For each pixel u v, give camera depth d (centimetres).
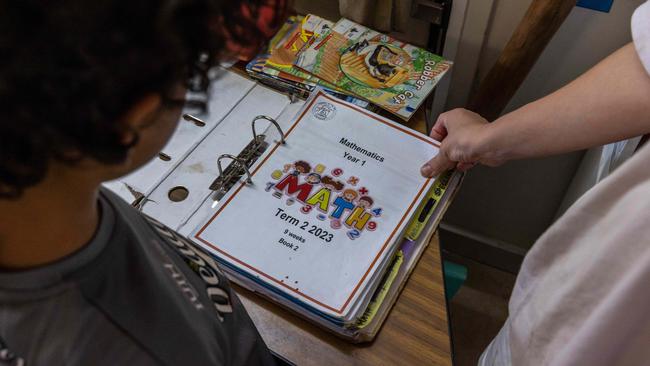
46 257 26
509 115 62
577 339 54
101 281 27
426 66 82
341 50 83
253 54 29
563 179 122
